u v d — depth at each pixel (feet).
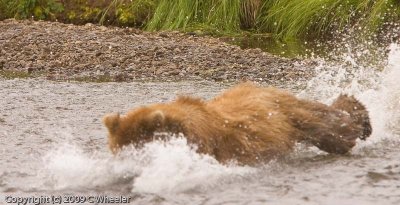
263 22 243.60
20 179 76.38
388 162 77.71
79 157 83.25
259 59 182.80
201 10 242.58
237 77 162.91
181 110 72.38
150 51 186.80
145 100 132.67
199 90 144.97
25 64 176.65
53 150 89.76
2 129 105.19
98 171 76.07
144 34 219.41
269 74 163.94
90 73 169.07
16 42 197.06
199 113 73.46
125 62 177.27
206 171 71.67
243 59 181.68
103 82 156.66
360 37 221.05
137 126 71.15
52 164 81.10
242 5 245.65
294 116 80.89
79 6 253.44
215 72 167.63
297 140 80.69
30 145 93.61
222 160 73.77
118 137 72.08
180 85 151.74
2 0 255.91
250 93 81.87
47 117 115.03
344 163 77.87
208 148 72.18
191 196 67.92
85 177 75.20
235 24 239.50
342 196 66.64
